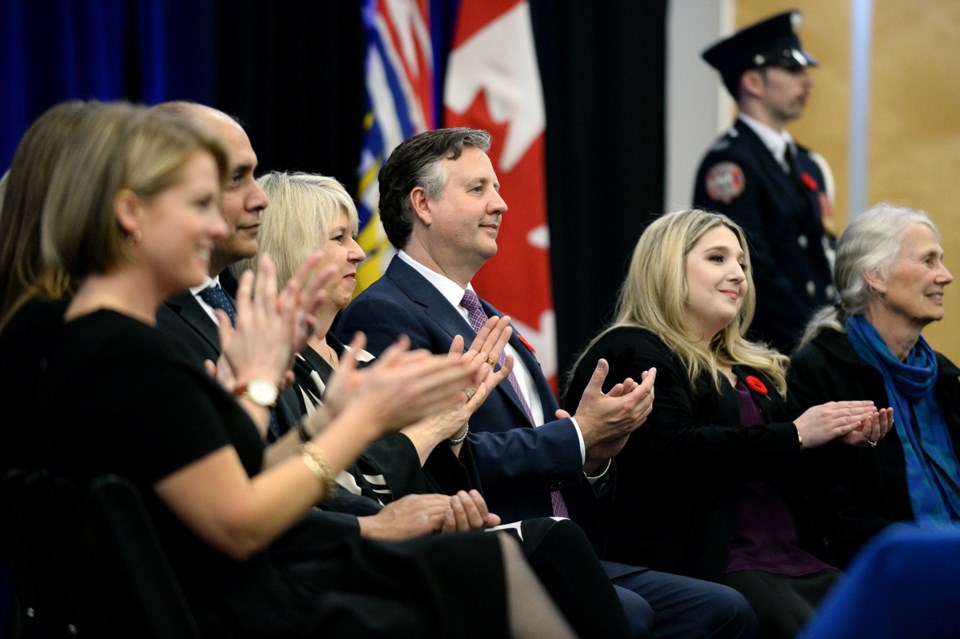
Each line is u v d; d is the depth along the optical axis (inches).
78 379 239.3
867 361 475.2
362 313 418.9
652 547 426.3
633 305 467.5
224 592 249.9
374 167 622.5
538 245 682.2
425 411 261.3
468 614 260.8
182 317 330.0
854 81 819.4
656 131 800.3
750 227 650.2
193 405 241.0
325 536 300.8
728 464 424.8
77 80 531.5
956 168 802.8
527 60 690.2
